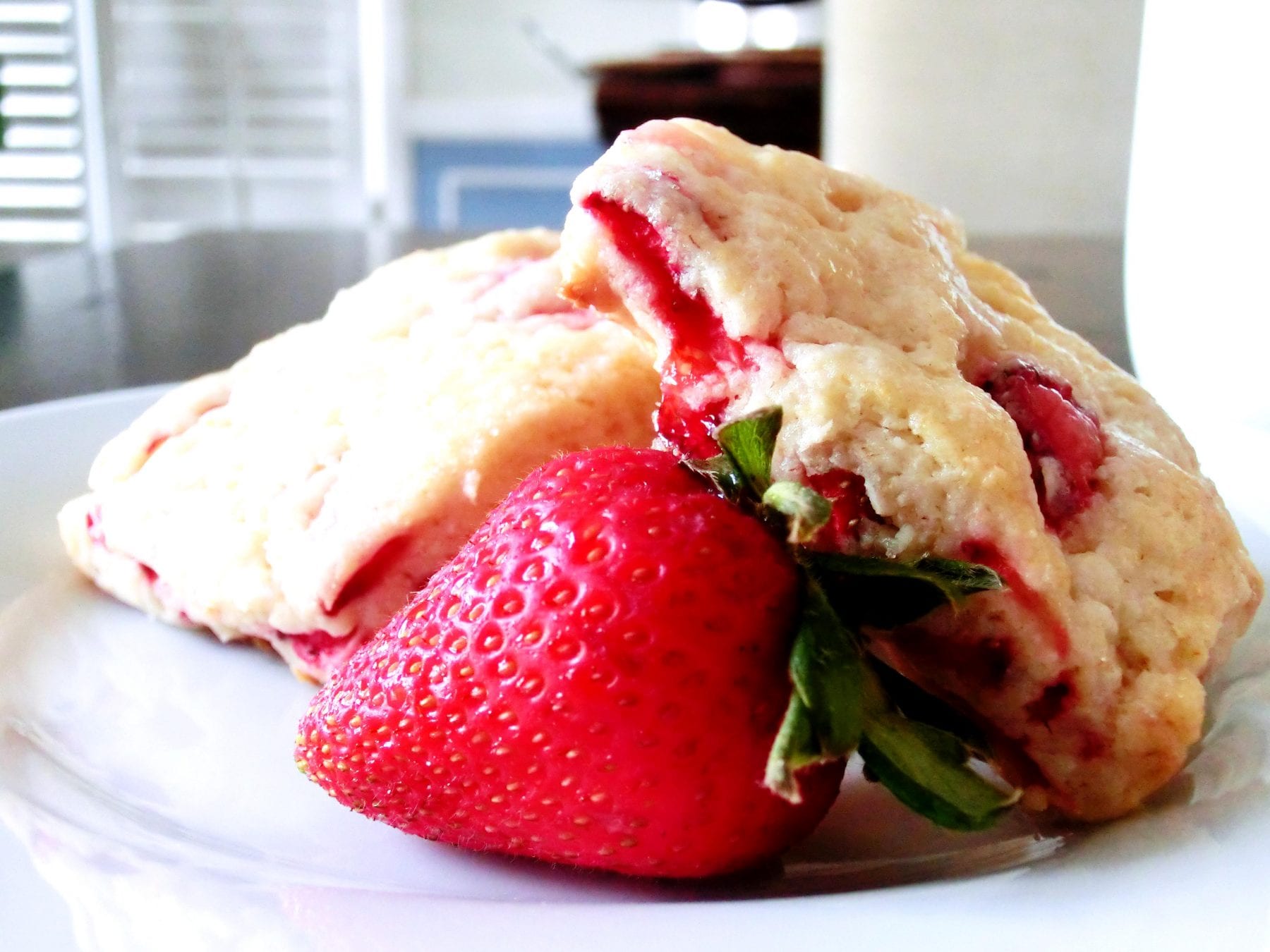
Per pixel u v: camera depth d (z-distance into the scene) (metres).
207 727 0.17
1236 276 0.20
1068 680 0.14
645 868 0.14
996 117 0.54
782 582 0.13
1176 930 0.12
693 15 0.96
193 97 0.92
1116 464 0.15
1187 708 0.14
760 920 0.12
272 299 0.39
